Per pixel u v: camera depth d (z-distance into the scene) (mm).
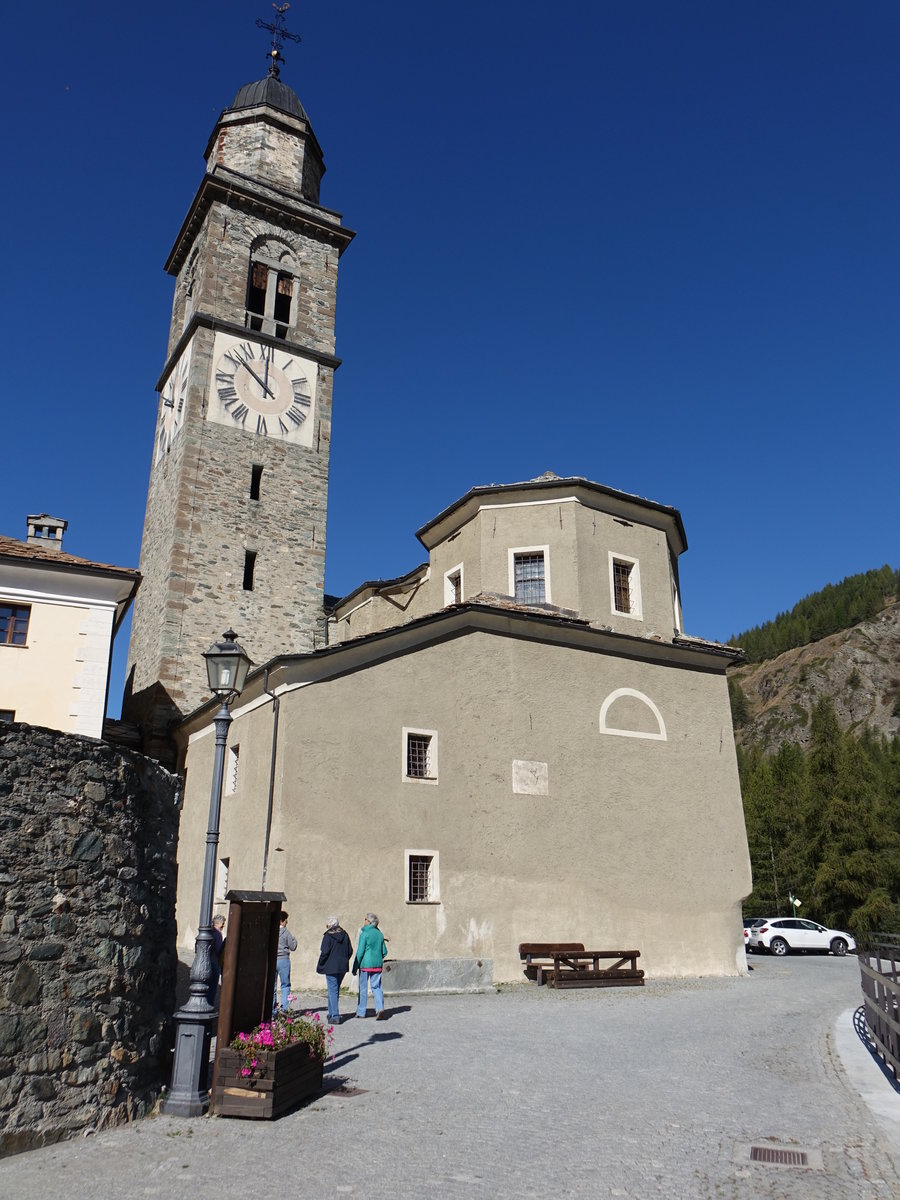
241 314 33375
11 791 7758
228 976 9031
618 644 23594
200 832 23156
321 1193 6391
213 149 37750
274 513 31688
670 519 26578
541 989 18547
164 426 34438
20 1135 7145
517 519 24719
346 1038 12586
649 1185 6551
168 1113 8477
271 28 39812
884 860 48094
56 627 20906
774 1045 12250
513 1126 8164
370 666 20250
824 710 52500
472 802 20484
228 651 10445
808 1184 6539
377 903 18734
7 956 7352
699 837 23250
